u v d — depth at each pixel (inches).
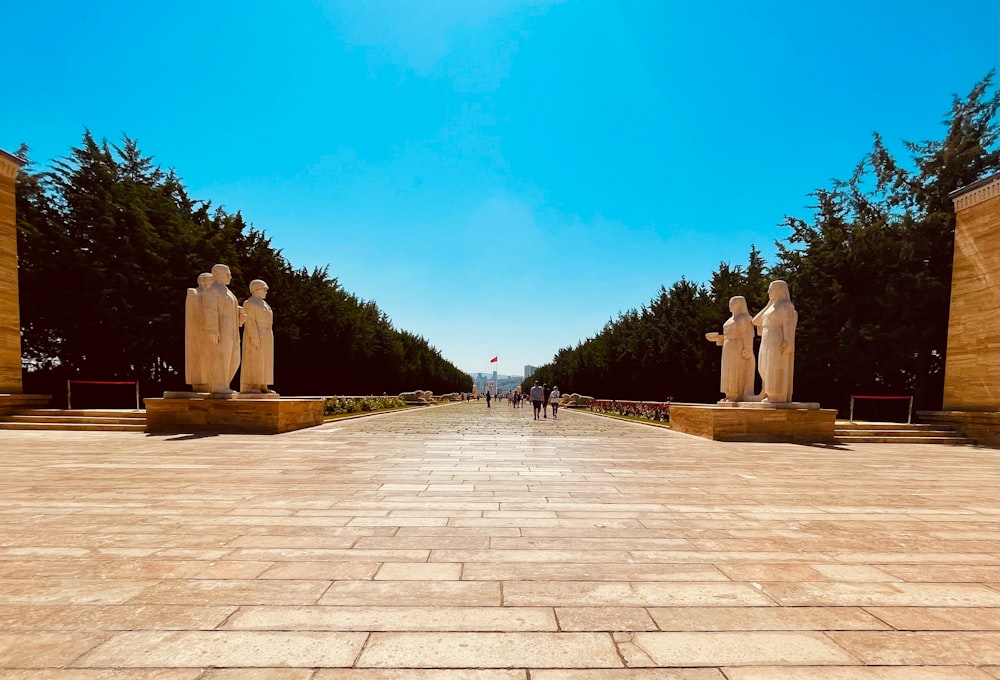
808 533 199.9
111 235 841.5
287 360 1208.2
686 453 430.0
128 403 898.1
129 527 196.4
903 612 132.3
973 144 763.4
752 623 124.9
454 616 126.0
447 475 309.1
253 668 102.3
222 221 1160.2
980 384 603.8
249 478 293.9
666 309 1443.2
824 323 859.4
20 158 681.0
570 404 1838.1
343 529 196.2
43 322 800.9
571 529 200.5
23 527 195.5
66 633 115.6
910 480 317.1
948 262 738.2
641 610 131.1
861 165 890.1
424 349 2600.9
